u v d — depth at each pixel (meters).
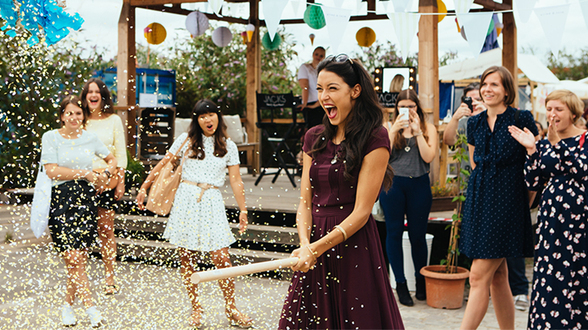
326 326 2.26
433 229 5.56
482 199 3.26
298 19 8.95
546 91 10.01
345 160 2.22
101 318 3.30
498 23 7.02
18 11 2.43
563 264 3.00
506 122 3.27
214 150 3.87
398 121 4.24
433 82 5.54
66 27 2.53
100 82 4.46
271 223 5.52
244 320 3.52
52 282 4.06
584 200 2.99
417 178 4.38
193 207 3.75
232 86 12.19
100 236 4.36
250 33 8.48
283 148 7.94
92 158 3.91
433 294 4.32
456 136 4.73
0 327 3.21
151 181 3.90
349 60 2.26
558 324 2.99
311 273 2.29
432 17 5.46
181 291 3.61
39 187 3.64
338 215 2.28
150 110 6.98
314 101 7.72
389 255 4.48
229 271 1.77
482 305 3.21
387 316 2.24
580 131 3.14
